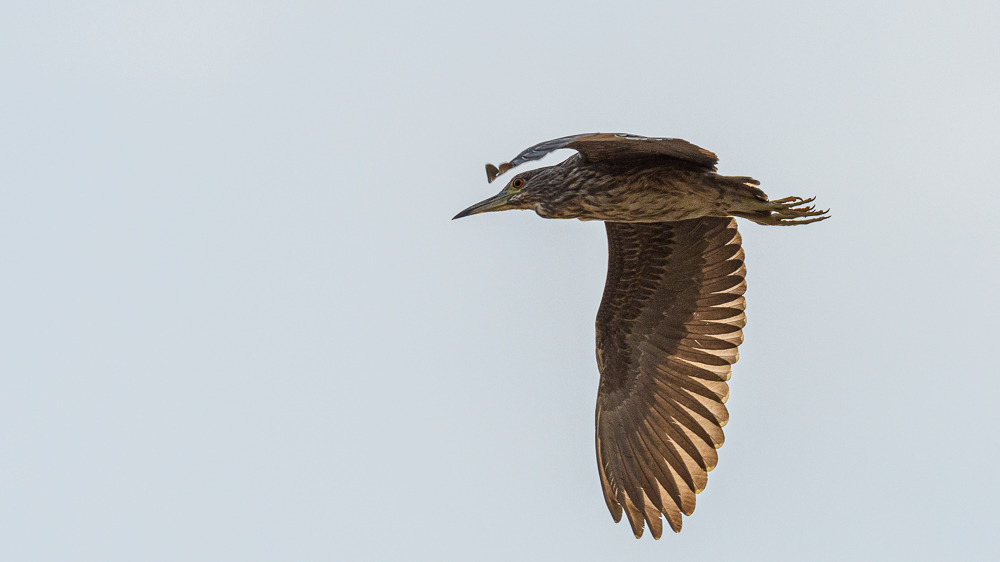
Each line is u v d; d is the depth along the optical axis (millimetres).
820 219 13469
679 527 15453
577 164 14328
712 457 15570
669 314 15820
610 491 15852
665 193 13836
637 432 15969
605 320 16141
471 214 14930
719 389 15641
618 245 15719
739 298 15367
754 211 13578
